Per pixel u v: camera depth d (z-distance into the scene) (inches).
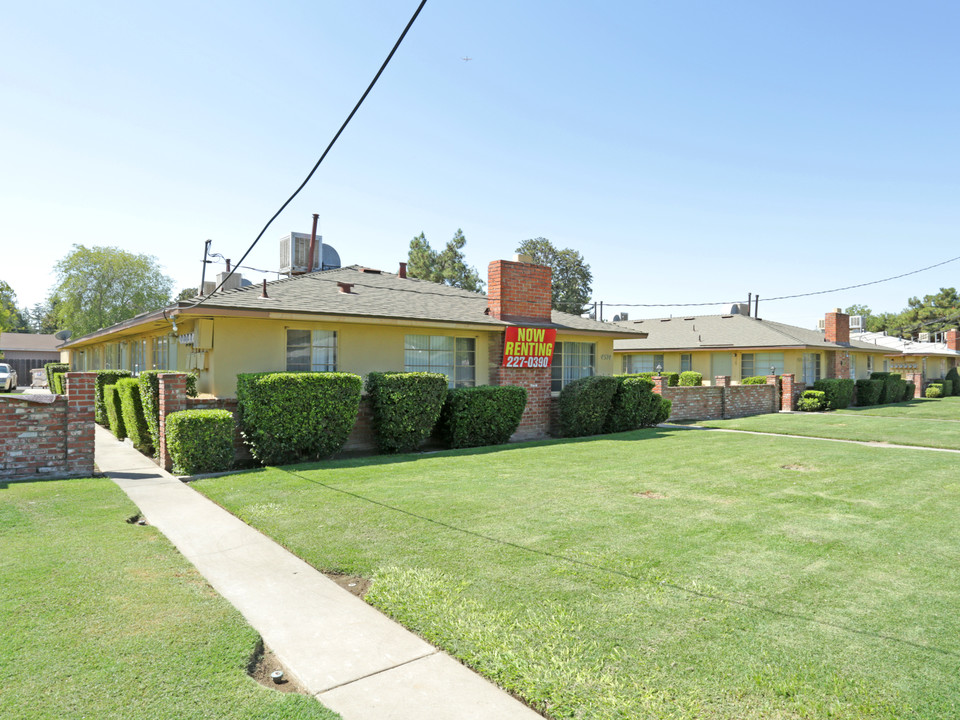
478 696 116.4
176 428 334.0
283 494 283.3
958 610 155.4
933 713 108.0
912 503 277.0
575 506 263.1
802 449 459.5
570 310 2065.7
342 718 107.8
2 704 108.1
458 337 538.3
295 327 450.3
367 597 164.1
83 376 332.2
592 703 112.1
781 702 111.9
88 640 134.6
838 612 153.4
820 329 1360.7
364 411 458.3
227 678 119.5
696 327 1201.4
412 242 2113.7
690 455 420.2
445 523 234.5
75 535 217.2
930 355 1510.8
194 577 177.8
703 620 148.1
